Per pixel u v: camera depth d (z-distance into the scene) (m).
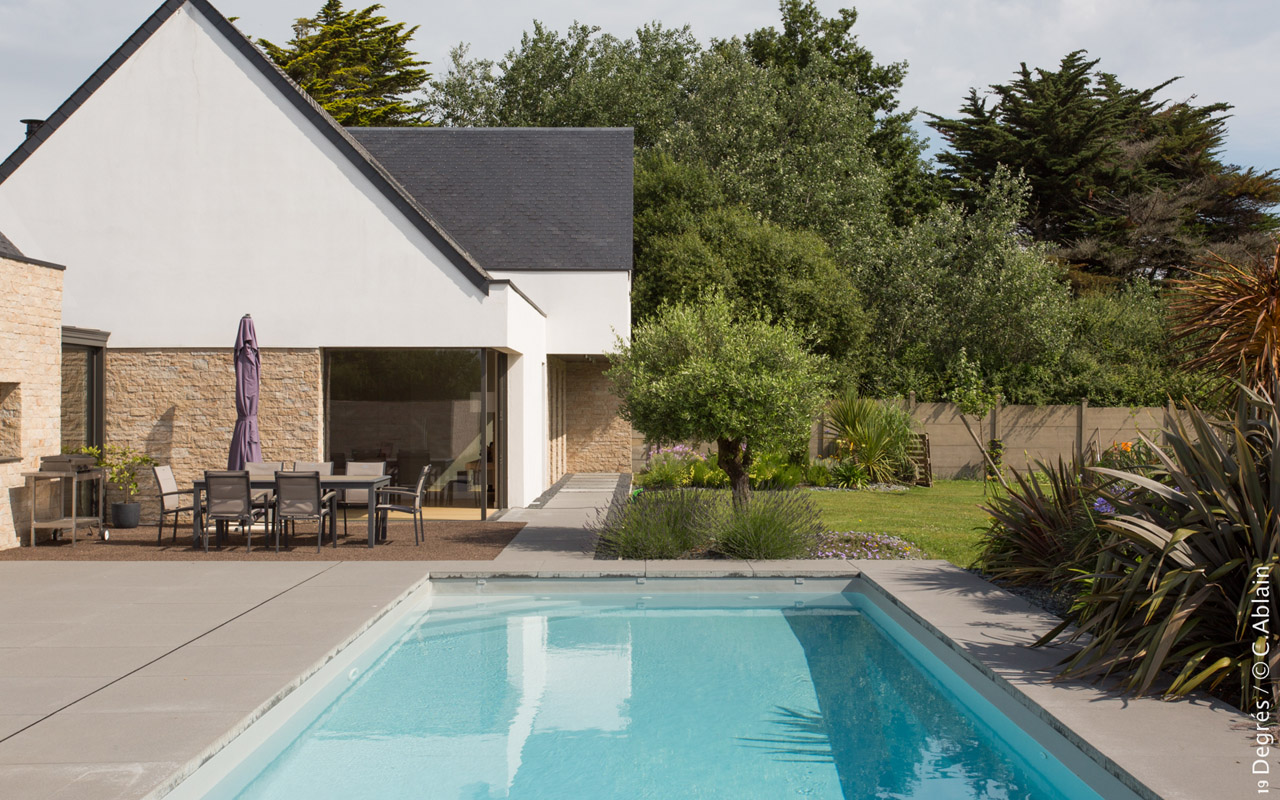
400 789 4.48
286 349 13.30
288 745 5.14
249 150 13.26
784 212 27.77
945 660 6.38
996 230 25.33
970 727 5.48
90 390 12.95
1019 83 34.84
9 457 10.59
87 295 13.20
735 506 10.58
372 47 33.53
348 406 13.65
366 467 11.88
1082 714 4.62
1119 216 32.91
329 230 13.31
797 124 30.38
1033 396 23.03
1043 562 8.16
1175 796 3.64
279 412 13.27
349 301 13.34
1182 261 32.12
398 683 6.34
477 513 13.73
